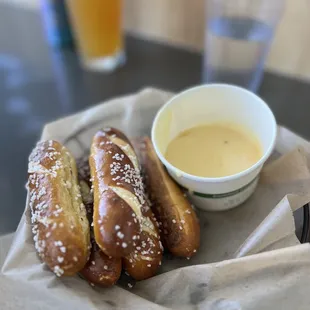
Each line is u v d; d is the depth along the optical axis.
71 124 0.34
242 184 0.29
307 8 0.38
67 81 0.45
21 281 0.26
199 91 0.32
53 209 0.26
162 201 0.30
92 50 0.44
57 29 0.46
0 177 0.38
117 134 0.31
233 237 0.30
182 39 0.47
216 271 0.26
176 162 0.32
